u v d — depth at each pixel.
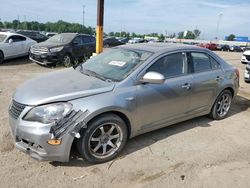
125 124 3.87
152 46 4.73
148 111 4.11
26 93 3.57
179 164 3.84
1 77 9.00
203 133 4.95
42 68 11.70
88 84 3.76
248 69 9.87
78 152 3.73
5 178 3.29
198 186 3.37
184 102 4.65
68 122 3.32
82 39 13.26
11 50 12.86
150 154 4.06
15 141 3.57
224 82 5.38
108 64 4.42
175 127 5.13
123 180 3.40
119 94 3.72
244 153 4.29
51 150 3.32
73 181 3.32
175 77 4.48
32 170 3.48
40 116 3.29
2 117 5.07
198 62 4.98
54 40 12.95
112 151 3.81
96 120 3.53
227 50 48.03
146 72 4.07
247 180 3.56
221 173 3.68
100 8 10.28
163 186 3.33
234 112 6.32
